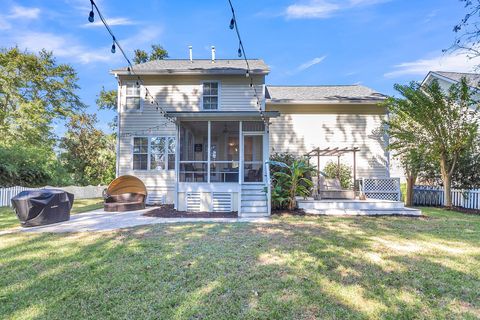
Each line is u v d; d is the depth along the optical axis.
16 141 16.55
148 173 11.88
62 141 19.17
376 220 7.48
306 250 4.60
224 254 4.39
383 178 11.42
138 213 9.02
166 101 12.18
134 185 10.52
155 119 12.05
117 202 10.16
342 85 15.07
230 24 4.32
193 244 4.98
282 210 9.09
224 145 11.85
